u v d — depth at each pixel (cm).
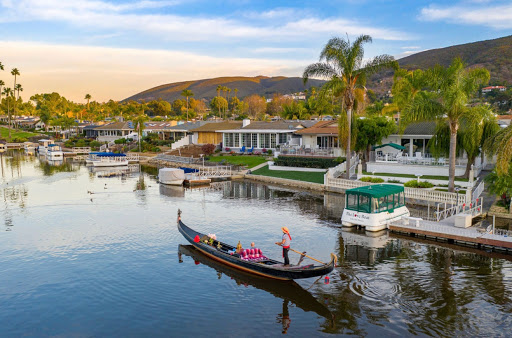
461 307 1759
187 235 2661
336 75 4453
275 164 6094
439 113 3525
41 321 1705
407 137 5181
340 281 2056
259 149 7612
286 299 1902
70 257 2467
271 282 2102
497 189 3100
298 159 5831
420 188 3750
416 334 1555
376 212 2942
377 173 4738
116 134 11981
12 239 2842
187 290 2006
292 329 1627
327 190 4712
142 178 6144
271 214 3541
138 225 3212
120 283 2084
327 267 1894
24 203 4125
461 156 4538
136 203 4122
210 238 2502
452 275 2114
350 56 4356
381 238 2780
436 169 4459
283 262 2300
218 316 1744
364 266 2252
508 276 2094
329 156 5738
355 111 4778
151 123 12456
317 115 11206
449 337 1530
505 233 2638
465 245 2600
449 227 2711
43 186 5294
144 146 9819
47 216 3538
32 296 1936
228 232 2953
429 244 2647
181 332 1614
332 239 2759
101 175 6488
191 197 4469
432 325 1616
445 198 3506
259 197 4428
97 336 1588
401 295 1884
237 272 2244
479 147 4219
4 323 1688
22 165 8038
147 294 1956
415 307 1767
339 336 1566
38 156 10225
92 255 2505
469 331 1567
